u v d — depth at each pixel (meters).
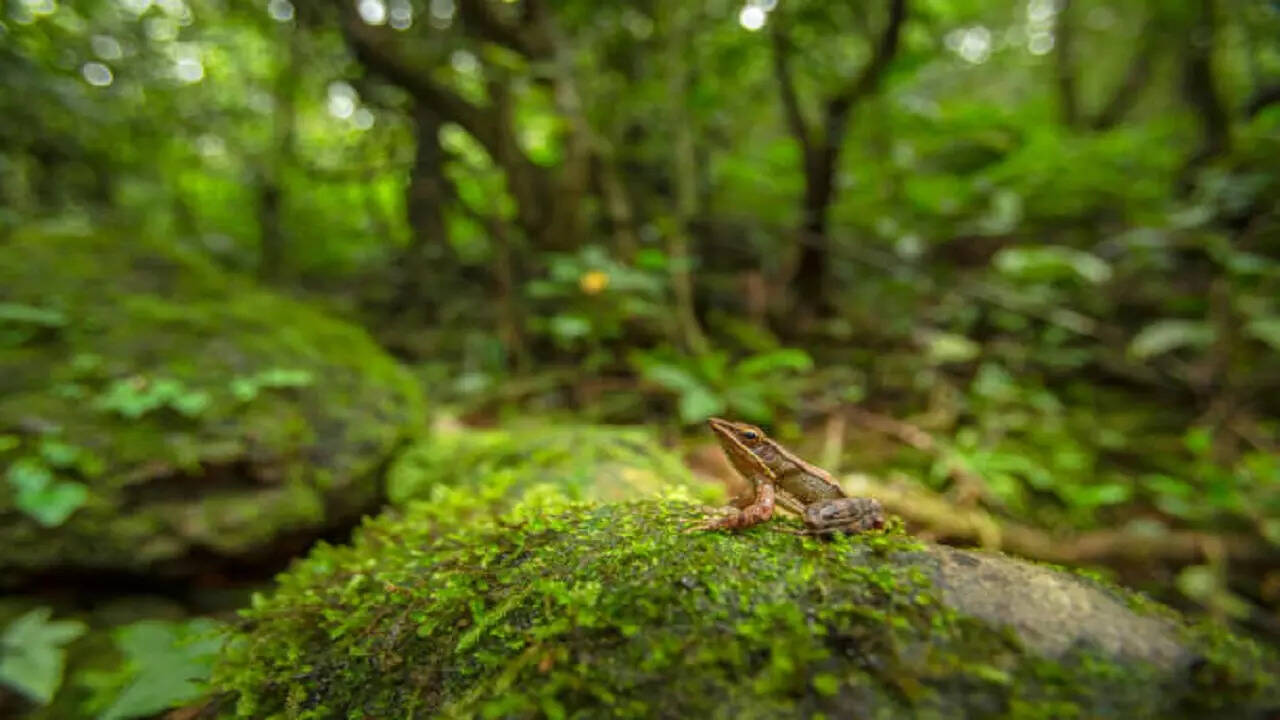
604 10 7.40
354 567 2.35
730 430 2.27
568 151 7.15
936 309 7.84
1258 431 6.02
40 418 3.94
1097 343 7.62
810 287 8.09
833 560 1.71
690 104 7.59
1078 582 1.66
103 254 5.79
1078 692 1.36
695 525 1.94
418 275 9.15
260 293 6.20
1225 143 8.42
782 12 6.90
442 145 8.30
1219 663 1.43
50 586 3.63
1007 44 12.70
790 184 9.17
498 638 1.74
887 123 8.78
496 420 6.46
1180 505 5.02
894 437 5.93
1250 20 8.08
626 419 6.14
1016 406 6.54
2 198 7.70
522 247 8.02
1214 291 6.83
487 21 6.91
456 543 2.26
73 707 3.12
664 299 7.05
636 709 1.40
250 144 10.66
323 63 7.84
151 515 3.79
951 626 1.49
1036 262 6.77
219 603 3.90
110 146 8.42
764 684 1.41
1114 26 12.58
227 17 7.46
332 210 12.13
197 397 4.27
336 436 4.57
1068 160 8.41
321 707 1.79
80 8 5.85
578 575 1.79
